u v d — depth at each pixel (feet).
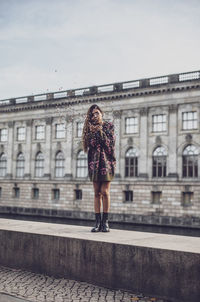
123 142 176.55
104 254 26.40
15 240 32.22
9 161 220.02
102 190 31.35
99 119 30.86
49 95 204.54
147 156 169.58
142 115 172.24
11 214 214.90
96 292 25.16
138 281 24.59
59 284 27.09
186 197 158.81
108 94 181.47
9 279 28.68
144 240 27.04
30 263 30.89
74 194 191.83
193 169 157.28
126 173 175.63
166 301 23.16
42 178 205.05
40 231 31.89
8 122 222.28
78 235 29.45
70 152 194.80
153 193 167.32
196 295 21.99
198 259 22.06
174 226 157.58
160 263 23.63
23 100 218.59
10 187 217.97
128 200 173.99
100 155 30.86
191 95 159.63
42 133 209.26
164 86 165.78
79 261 27.81
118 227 152.46
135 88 173.78
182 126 161.68
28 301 23.44
